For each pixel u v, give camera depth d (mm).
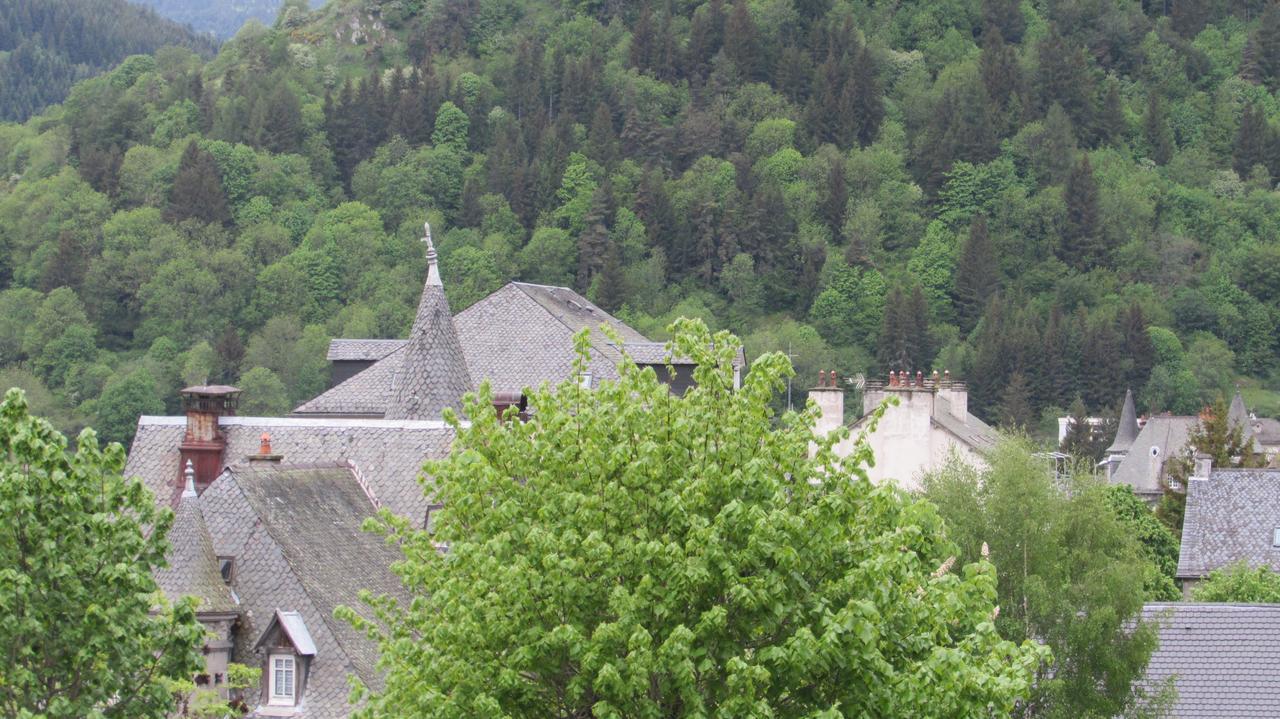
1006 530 84875
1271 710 80688
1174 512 145125
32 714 46625
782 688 48594
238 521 67312
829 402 123312
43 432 51531
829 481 50312
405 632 52125
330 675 64125
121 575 50750
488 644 49312
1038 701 80562
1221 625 84250
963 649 48750
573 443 51062
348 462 77250
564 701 50281
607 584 49188
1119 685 80000
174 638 52188
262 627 65000
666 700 49344
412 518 77312
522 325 109938
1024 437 97250
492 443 52000
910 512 50125
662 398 50906
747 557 47875
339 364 117250
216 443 81625
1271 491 126125
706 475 48812
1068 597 82312
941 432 124188
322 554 68438
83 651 50062
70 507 50875
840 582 48469
